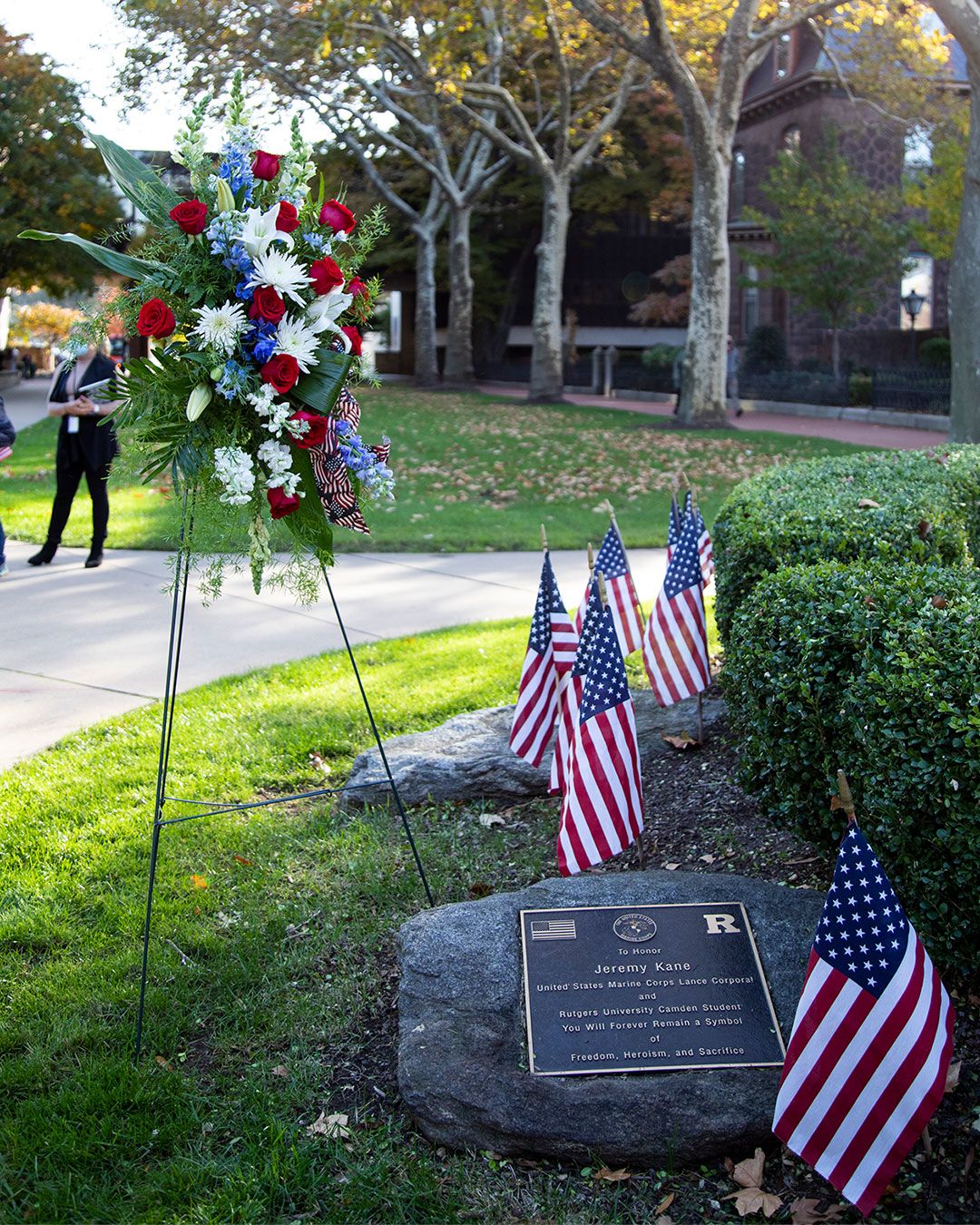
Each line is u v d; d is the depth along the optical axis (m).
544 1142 3.14
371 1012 3.85
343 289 3.75
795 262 27.73
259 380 3.55
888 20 21.86
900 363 32.22
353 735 6.23
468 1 19.09
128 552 10.75
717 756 5.66
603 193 37.00
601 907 3.79
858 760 3.66
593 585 4.66
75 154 32.19
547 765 5.54
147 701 6.78
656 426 21.77
